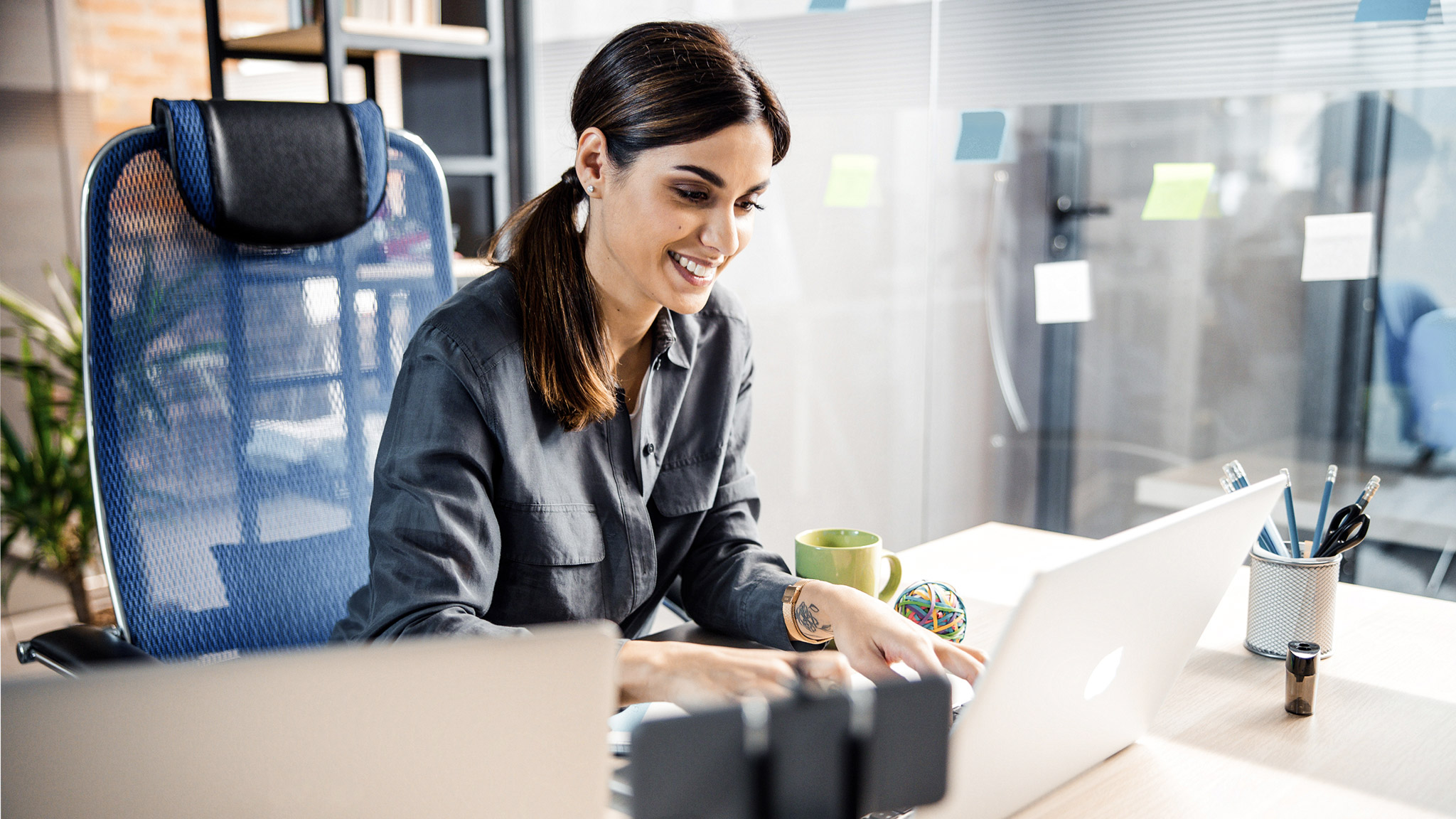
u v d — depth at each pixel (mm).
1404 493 2062
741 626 1069
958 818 691
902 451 2723
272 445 1245
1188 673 1012
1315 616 1034
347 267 1308
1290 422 2219
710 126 964
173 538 1173
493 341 1024
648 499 1157
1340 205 2068
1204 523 744
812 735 501
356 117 1305
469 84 2777
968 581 1278
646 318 1120
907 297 2641
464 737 508
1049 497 2600
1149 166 2338
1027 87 2273
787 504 2896
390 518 958
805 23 2555
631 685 812
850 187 2623
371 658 485
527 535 1042
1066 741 751
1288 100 2105
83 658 1003
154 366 1167
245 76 3053
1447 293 1950
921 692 521
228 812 480
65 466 2594
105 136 3055
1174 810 751
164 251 1182
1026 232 2514
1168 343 2381
